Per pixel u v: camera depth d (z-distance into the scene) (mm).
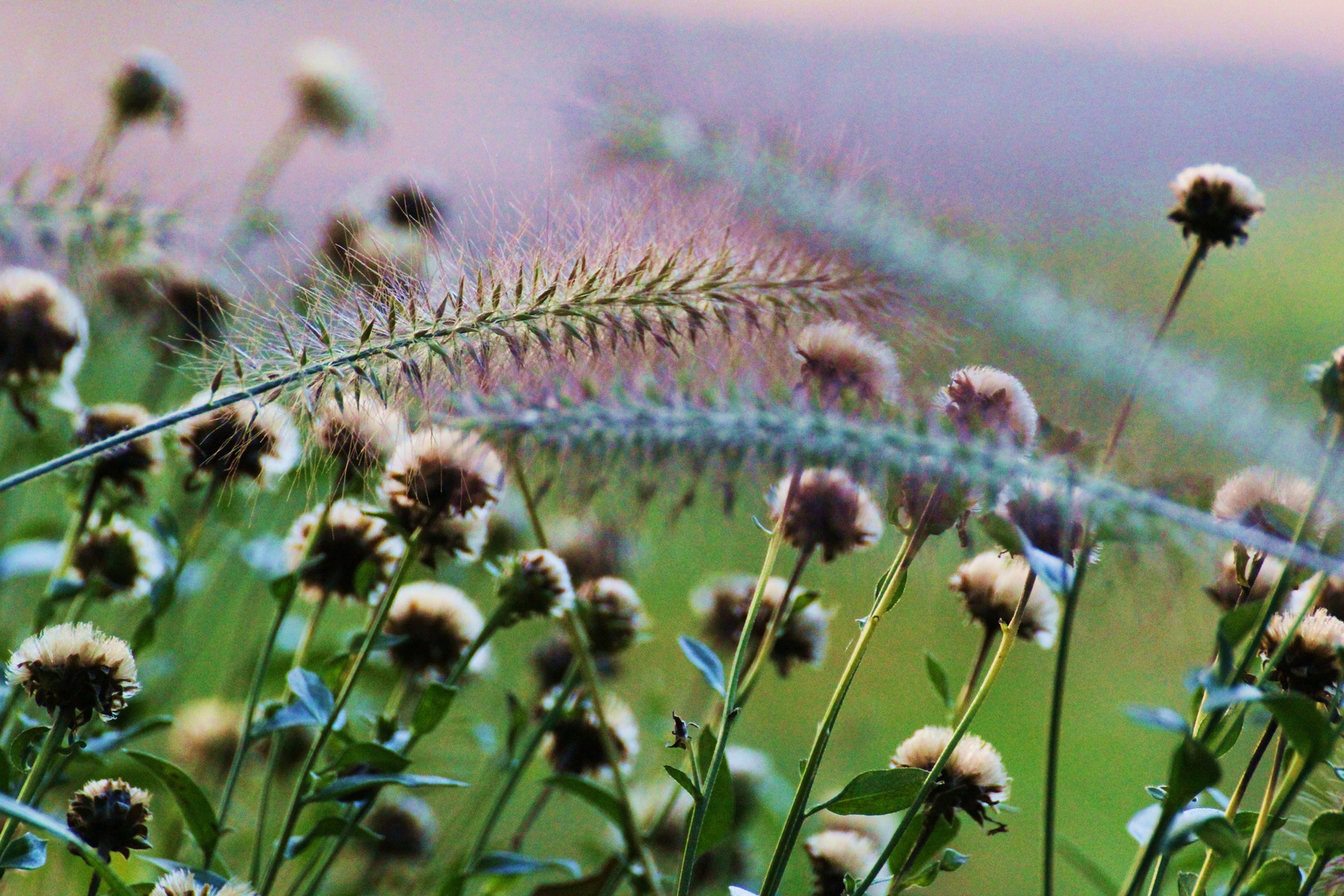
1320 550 796
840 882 884
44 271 921
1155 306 864
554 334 848
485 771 983
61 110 984
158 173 945
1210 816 803
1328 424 812
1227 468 825
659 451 808
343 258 900
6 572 955
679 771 836
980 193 897
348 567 905
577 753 939
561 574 879
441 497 856
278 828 980
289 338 843
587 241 855
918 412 808
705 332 856
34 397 907
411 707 972
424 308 846
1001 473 796
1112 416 839
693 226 867
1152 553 802
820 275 862
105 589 919
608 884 891
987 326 857
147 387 985
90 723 892
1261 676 817
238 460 879
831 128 925
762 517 851
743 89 949
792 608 870
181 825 929
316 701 863
